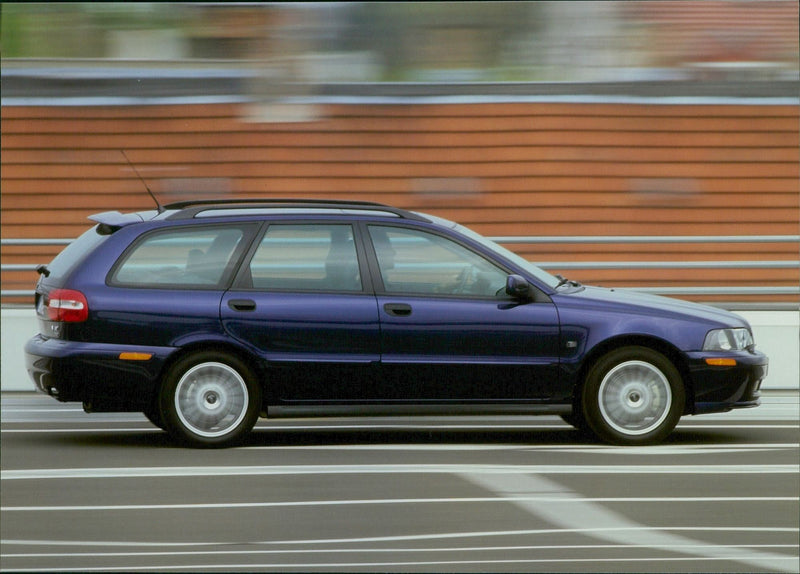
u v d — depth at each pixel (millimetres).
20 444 17547
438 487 14406
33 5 30375
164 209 18094
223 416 16969
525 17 30312
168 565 10922
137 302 16906
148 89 30578
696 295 28391
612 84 30297
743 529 12414
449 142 30312
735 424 19562
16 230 30375
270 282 17141
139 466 15742
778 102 30469
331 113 30453
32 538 12000
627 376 17156
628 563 11055
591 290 17938
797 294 28578
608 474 15203
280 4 30422
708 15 30594
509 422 19953
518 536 12086
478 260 17359
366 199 30375
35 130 30469
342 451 16891
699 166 30328
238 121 30531
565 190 30219
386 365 17047
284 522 12641
